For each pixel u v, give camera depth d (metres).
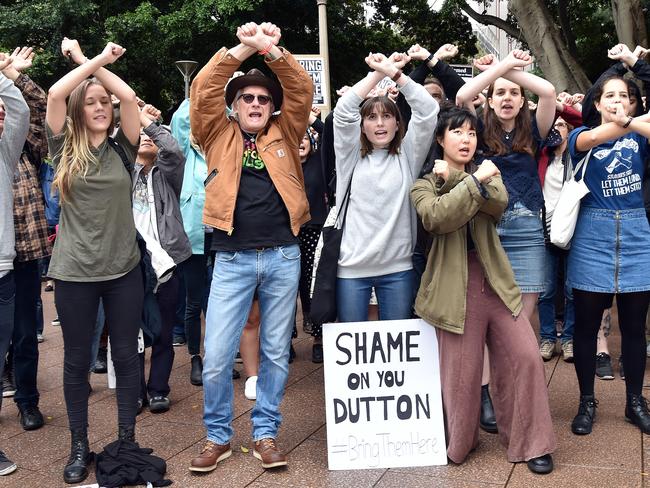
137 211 4.24
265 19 16.27
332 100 18.73
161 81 16.67
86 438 3.49
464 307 3.35
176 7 15.51
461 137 3.45
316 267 3.74
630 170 3.71
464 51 19.30
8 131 3.50
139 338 4.20
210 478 3.34
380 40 18.91
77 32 15.26
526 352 3.31
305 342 5.94
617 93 3.62
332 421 3.48
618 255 3.70
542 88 3.56
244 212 3.40
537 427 3.29
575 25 17.02
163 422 4.12
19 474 3.46
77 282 3.35
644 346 3.77
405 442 3.46
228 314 3.42
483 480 3.21
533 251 3.70
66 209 3.39
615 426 3.81
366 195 3.59
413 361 3.54
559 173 5.00
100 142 3.45
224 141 3.46
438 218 3.21
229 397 3.49
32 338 4.07
